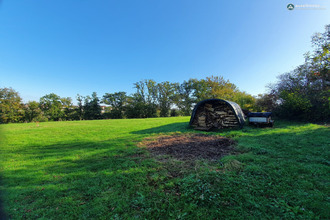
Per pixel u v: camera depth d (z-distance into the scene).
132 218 1.71
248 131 6.97
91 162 3.68
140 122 14.79
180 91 41.97
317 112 8.96
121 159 3.73
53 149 5.07
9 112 25.00
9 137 7.27
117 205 1.95
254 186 2.22
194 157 3.70
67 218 1.75
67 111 35.06
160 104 40.16
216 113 8.57
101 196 2.16
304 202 1.81
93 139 6.65
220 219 1.64
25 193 2.29
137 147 4.89
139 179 2.63
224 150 4.19
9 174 3.01
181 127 9.55
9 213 1.84
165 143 5.31
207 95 29.66
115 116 37.03
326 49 5.40
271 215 1.64
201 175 2.63
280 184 2.24
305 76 11.11
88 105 36.56
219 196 2.01
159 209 1.85
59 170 3.21
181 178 2.62
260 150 3.84
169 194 2.15
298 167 2.77
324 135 5.17
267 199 1.91
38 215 1.81
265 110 13.23
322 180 2.30
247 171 2.72
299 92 10.95
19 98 26.69
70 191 2.33
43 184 2.59
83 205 1.98
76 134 8.05
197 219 1.66
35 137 7.26
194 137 6.19
